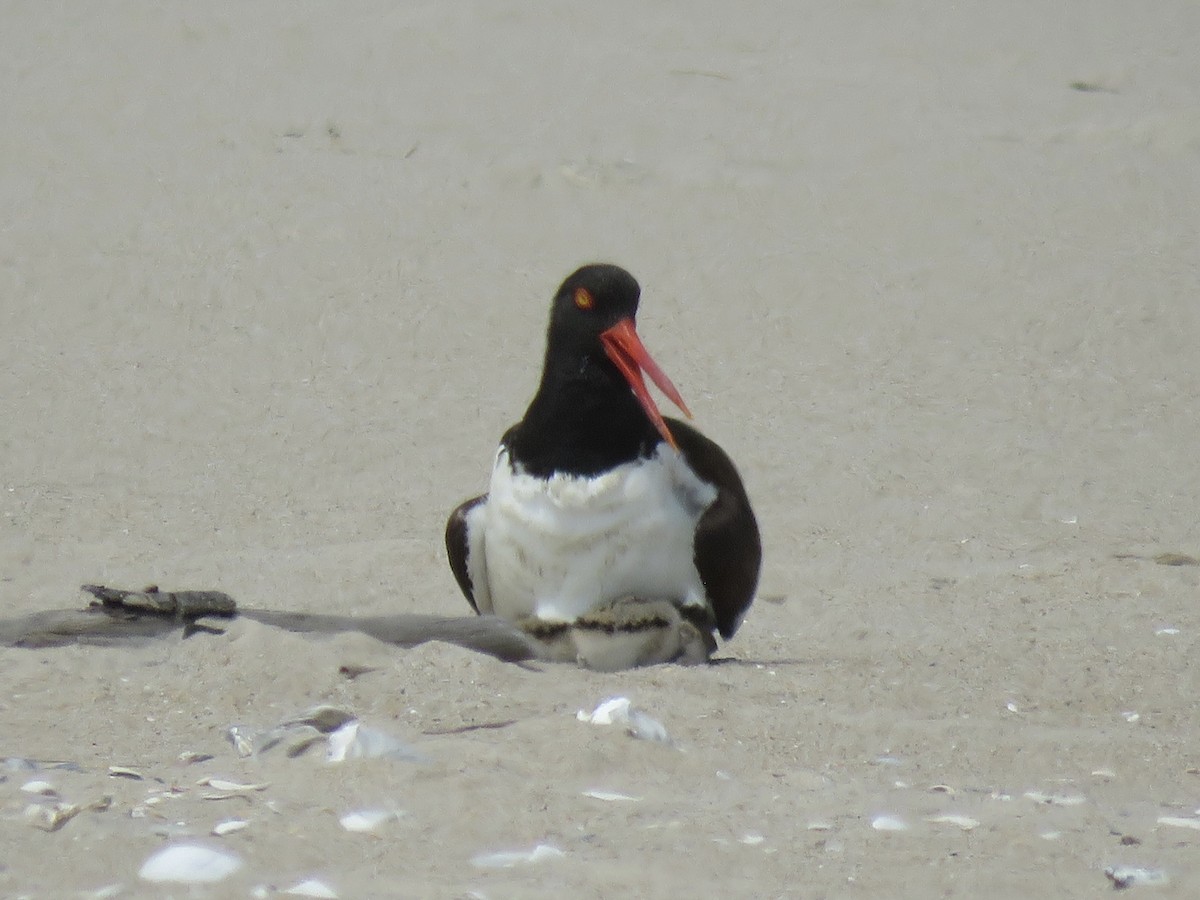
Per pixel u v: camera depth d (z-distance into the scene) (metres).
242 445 16.17
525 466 8.81
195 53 26.12
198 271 20.38
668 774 6.92
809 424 16.53
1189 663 9.16
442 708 7.76
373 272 20.38
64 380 17.80
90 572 11.94
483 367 18.27
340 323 19.17
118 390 17.55
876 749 7.46
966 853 6.01
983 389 17.55
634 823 6.23
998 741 7.56
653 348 18.64
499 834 6.08
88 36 26.67
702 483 9.09
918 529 13.73
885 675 8.80
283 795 6.41
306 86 25.17
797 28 27.28
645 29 27.08
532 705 7.84
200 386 17.69
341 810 6.25
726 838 6.11
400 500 14.61
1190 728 7.95
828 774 7.05
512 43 26.41
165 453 15.98
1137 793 6.92
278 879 5.58
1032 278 20.05
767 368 18.16
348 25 26.86
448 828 6.11
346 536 13.47
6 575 11.90
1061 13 27.94
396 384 17.84
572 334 8.64
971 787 6.93
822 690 8.45
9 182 22.56
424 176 22.66
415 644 9.16
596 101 24.70
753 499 14.53
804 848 6.02
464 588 9.54
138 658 8.71
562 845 6.00
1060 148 23.52
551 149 23.30
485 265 20.56
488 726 7.51
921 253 20.69
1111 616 10.55
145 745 7.27
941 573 12.25
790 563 12.56
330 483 15.14
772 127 23.97
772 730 7.65
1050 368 18.11
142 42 26.47
